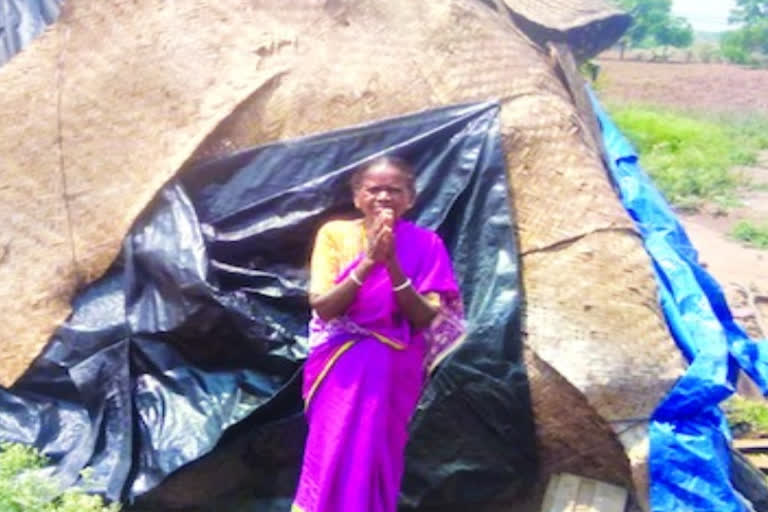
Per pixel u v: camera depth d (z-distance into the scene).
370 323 3.75
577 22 6.43
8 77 5.34
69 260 4.96
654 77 39.03
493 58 5.38
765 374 5.55
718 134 21.53
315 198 4.93
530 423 4.69
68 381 4.84
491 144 5.04
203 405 4.64
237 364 4.77
